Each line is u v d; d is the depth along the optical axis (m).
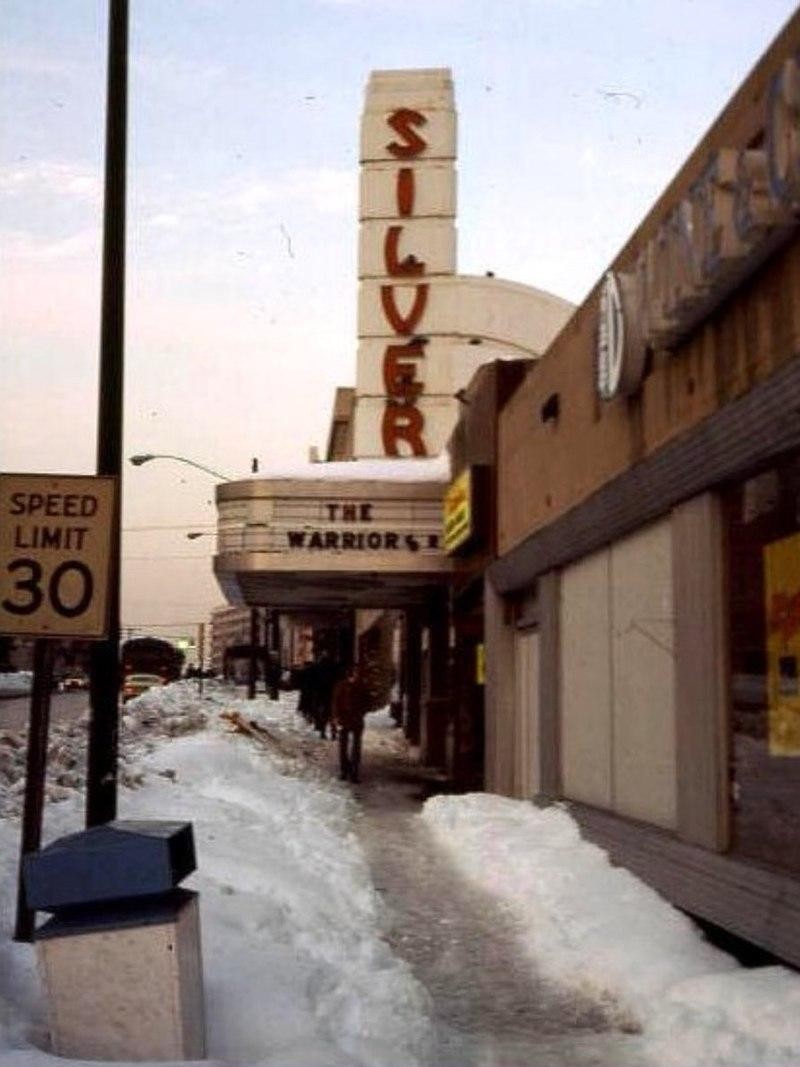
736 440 7.95
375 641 47.34
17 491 6.97
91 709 8.39
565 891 9.85
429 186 35.38
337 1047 5.68
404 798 18.45
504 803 14.72
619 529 10.84
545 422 14.08
